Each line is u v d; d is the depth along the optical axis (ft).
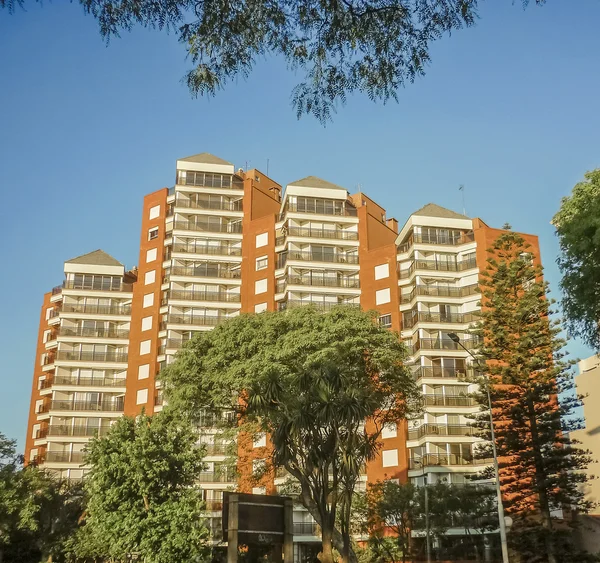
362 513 166.40
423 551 176.76
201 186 259.60
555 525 162.40
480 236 220.43
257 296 243.60
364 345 130.52
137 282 257.55
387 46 34.09
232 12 33.94
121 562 142.41
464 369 207.92
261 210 262.88
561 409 141.59
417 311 214.90
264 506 95.40
